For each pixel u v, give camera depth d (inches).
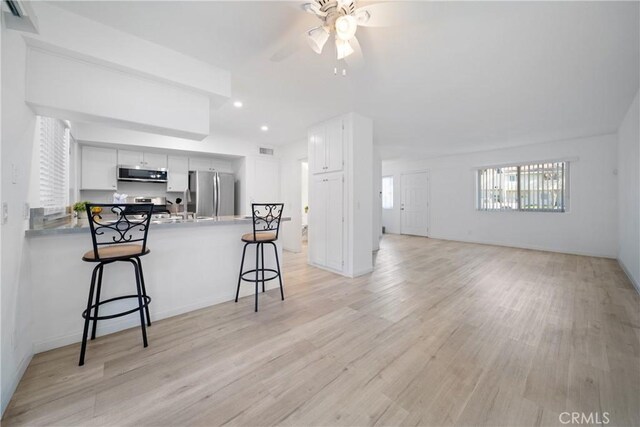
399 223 326.0
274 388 59.4
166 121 90.1
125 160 176.7
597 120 157.8
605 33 78.3
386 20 62.9
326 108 139.3
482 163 252.4
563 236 208.4
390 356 71.8
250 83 110.2
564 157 205.0
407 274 151.5
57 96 71.2
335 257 155.7
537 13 70.0
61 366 66.4
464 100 128.3
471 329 86.6
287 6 68.2
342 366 67.4
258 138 204.5
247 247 117.4
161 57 85.3
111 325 84.0
